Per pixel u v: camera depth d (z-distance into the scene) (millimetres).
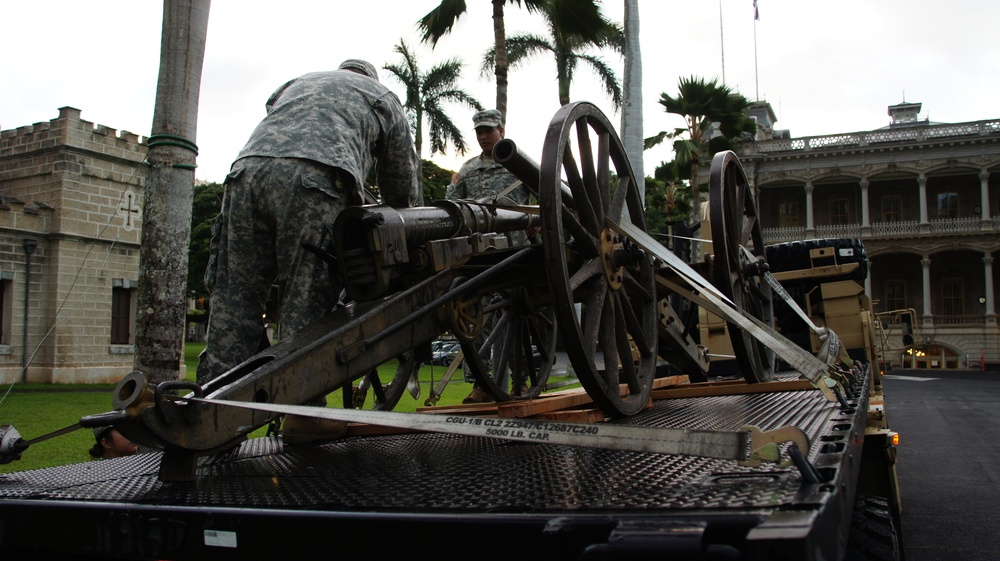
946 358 49312
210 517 1450
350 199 3092
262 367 2057
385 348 2496
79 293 24000
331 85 3207
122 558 1636
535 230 3996
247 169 2992
